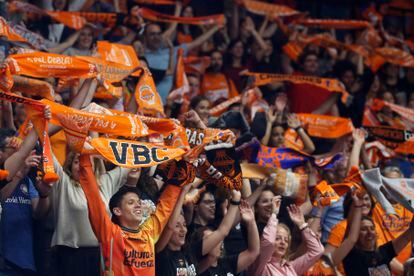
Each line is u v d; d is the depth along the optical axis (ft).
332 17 59.41
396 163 47.55
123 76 34.99
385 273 37.09
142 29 44.98
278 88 49.90
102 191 31.30
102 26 45.91
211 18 48.08
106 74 34.45
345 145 44.45
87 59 34.09
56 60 30.86
